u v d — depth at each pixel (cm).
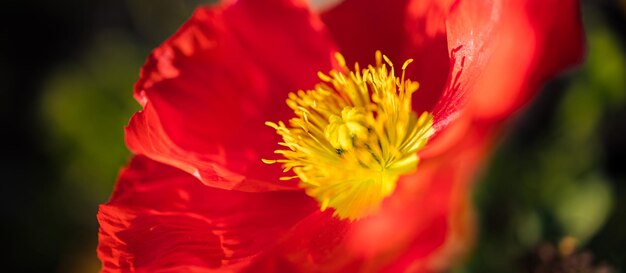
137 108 32
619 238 24
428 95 19
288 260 19
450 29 18
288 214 19
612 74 26
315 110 20
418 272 16
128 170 20
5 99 41
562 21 16
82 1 43
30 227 35
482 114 15
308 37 21
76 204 35
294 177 19
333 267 18
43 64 43
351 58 21
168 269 19
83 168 31
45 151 39
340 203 19
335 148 19
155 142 20
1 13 44
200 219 20
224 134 20
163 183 20
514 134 26
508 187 24
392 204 18
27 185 39
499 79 15
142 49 40
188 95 20
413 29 20
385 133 19
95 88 32
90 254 33
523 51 16
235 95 21
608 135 28
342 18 21
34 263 35
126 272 19
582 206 24
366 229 17
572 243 22
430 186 16
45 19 43
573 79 27
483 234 23
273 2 21
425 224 16
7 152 40
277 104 21
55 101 33
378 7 20
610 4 28
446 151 16
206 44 21
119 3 42
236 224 19
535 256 22
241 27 21
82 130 31
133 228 20
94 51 41
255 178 20
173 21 40
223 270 19
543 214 24
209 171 19
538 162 25
